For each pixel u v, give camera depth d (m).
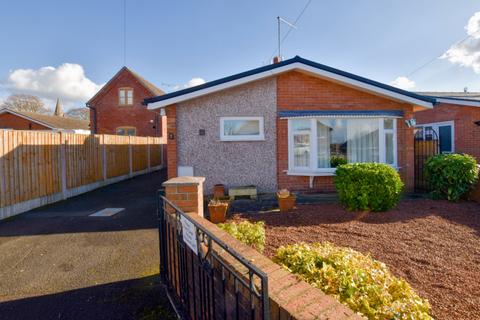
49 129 26.81
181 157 8.63
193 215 3.49
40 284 3.66
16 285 3.64
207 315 2.23
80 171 10.46
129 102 23.88
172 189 3.62
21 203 7.49
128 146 15.07
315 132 8.65
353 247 4.10
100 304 3.20
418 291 2.91
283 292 1.70
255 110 8.77
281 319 1.55
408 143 9.09
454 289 2.95
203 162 8.66
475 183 7.23
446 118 14.03
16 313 3.05
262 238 3.86
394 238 4.50
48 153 8.66
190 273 2.66
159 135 23.58
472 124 12.72
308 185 8.90
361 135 8.89
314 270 2.40
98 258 4.45
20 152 7.51
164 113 9.23
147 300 3.27
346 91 9.02
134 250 4.76
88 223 6.41
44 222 6.53
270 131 8.83
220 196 8.30
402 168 9.12
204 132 8.64
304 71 8.64
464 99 12.80
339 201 7.33
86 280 3.75
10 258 4.49
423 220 5.55
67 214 7.28
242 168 8.77
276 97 8.84
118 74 23.77
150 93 23.75
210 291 2.20
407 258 3.72
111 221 6.57
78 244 5.07
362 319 1.43
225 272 2.10
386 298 2.11
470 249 4.04
